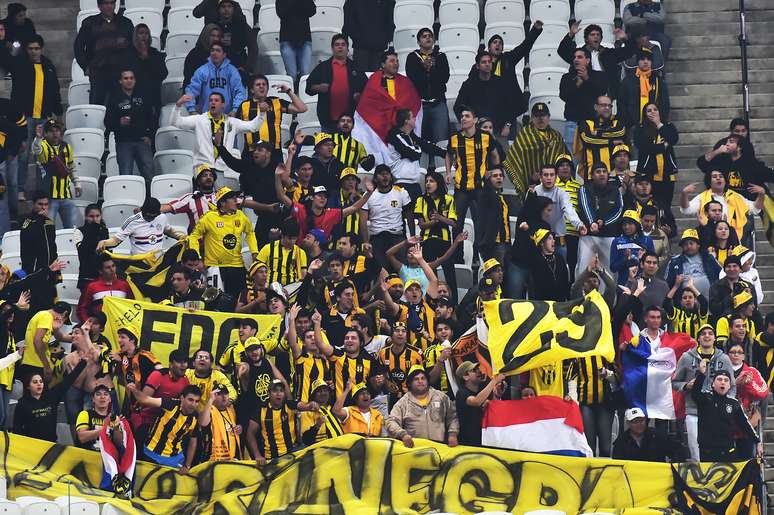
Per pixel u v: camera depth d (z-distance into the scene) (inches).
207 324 2608.3
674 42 3442.4
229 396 2425.0
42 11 3663.9
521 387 2456.9
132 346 2536.9
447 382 2487.7
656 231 2824.8
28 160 3174.2
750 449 2455.7
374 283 2689.5
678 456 2464.3
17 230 2970.0
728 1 3491.6
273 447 2406.5
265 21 3459.6
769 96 3371.1
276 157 2970.0
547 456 2361.0
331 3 3457.2
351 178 2874.0
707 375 2456.9
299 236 2817.4
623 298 2471.7
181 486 2377.0
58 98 3189.0
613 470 2353.6
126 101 3073.3
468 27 3412.9
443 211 2842.0
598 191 2815.0
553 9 3472.0
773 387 2613.2
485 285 2564.0
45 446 2395.4
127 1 3567.9
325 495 2345.0
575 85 3085.6
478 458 2362.2
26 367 2524.6
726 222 2800.2
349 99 3107.8
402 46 3388.3
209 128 2992.1
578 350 2400.3
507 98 3095.5
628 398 2456.9
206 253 2746.1
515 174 2952.8
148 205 2763.3
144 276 2723.9
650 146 2940.5
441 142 3129.9
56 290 2763.3
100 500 2321.6
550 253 2696.9
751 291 2731.3
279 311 2613.2
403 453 2356.1
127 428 2364.7
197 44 3171.8
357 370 2477.9
